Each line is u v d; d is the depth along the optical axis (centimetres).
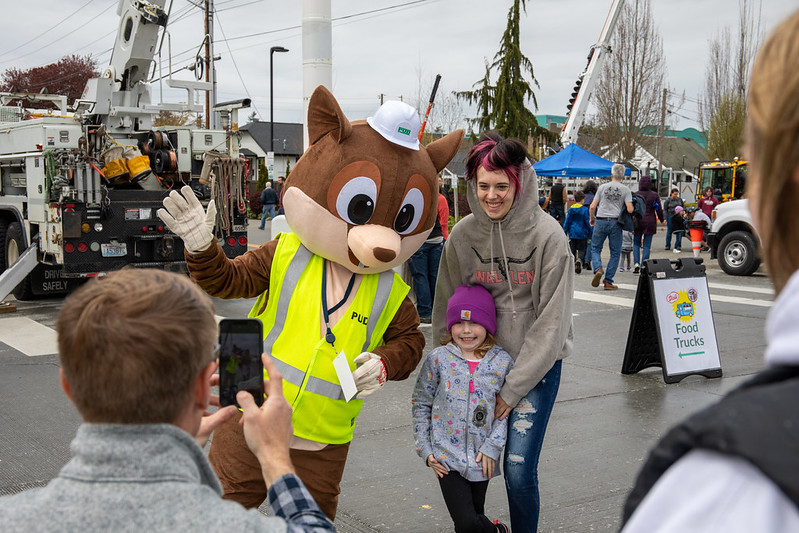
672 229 1939
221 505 120
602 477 423
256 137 6544
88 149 920
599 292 1105
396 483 417
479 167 299
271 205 2458
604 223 1115
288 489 146
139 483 116
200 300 131
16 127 986
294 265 274
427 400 317
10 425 517
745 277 1314
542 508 382
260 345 174
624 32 3547
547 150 2139
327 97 275
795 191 77
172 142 1027
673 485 78
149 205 951
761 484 71
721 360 697
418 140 288
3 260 1076
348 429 273
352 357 268
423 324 841
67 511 114
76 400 122
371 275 279
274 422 157
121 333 118
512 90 2316
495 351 308
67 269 909
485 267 311
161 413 122
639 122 3606
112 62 1103
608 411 545
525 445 295
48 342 779
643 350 647
